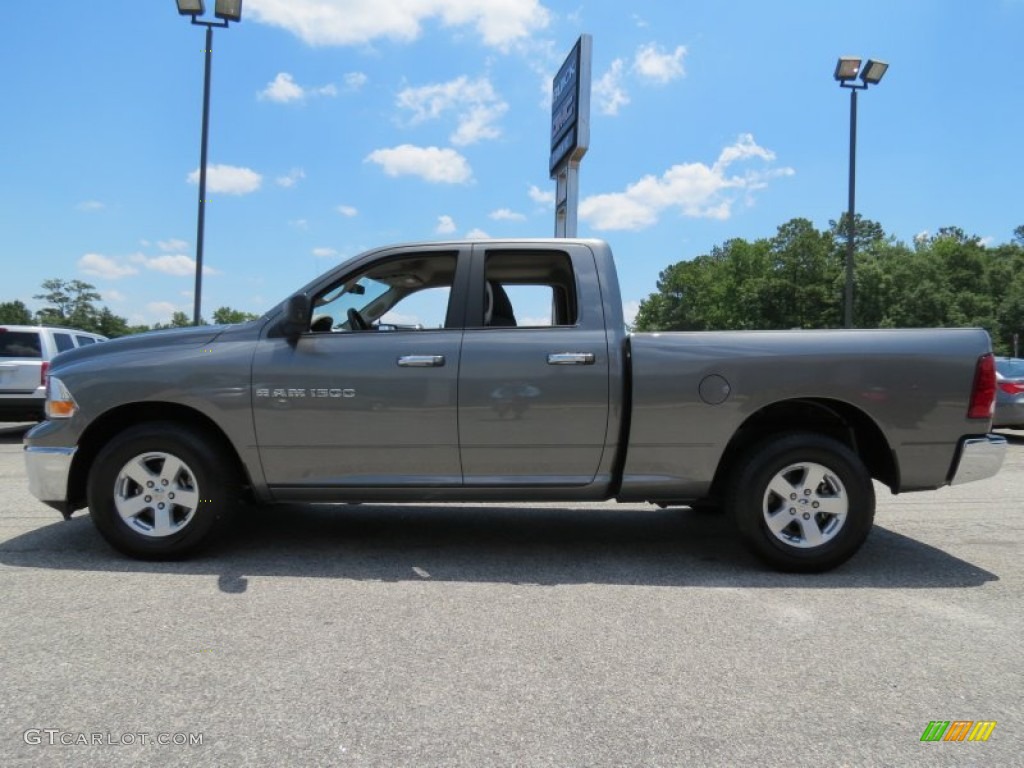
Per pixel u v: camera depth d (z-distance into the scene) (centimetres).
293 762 227
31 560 443
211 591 388
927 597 392
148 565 434
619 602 379
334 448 437
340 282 462
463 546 491
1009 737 247
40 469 440
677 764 228
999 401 1196
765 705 267
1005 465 923
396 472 440
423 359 432
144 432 432
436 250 463
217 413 434
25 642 317
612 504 646
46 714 255
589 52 1393
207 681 281
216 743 237
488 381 431
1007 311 6894
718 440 429
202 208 1471
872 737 246
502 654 310
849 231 1838
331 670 292
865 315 6606
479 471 439
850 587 409
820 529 431
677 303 9388
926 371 425
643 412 427
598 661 304
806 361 425
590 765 227
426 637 328
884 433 426
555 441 435
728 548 493
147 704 263
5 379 1091
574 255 458
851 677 291
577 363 432
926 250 7719
